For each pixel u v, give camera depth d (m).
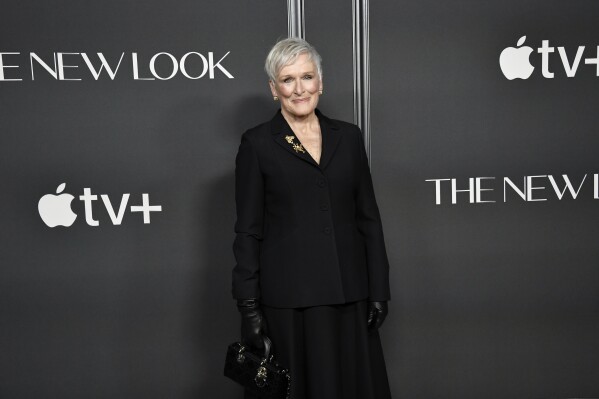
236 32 1.90
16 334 1.94
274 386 1.39
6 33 1.82
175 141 1.93
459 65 1.98
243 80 1.92
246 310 1.44
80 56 1.86
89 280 1.95
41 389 1.98
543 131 2.04
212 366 2.04
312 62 1.43
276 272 1.45
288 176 1.43
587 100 2.04
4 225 1.90
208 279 2.00
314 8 1.91
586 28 2.01
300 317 1.47
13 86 1.85
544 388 2.16
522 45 2.00
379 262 1.53
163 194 1.94
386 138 1.99
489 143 2.03
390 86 1.97
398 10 1.94
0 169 1.87
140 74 1.89
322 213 1.44
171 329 2.01
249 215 1.46
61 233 1.92
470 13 1.97
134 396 2.02
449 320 2.10
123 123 1.90
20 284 1.93
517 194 2.06
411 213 2.03
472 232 2.07
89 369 1.99
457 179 2.04
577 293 2.13
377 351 1.57
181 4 1.87
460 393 2.14
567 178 2.07
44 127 1.87
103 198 1.92
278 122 1.48
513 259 2.09
